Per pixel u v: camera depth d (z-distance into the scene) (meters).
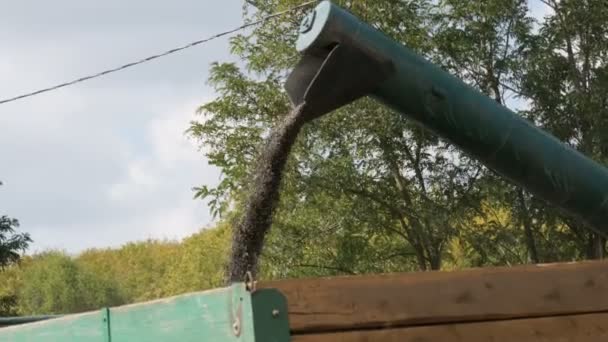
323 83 4.23
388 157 12.99
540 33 12.84
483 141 4.25
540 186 4.32
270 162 5.27
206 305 2.72
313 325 2.50
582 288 2.80
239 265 5.27
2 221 18.81
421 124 4.42
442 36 12.73
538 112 12.70
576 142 12.57
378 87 4.23
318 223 13.10
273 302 2.46
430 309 2.63
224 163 12.45
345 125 12.75
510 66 12.66
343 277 2.56
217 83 12.95
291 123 4.96
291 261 12.93
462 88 4.23
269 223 5.39
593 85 12.37
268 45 12.88
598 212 4.33
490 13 12.62
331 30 4.12
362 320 2.55
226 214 12.39
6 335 4.26
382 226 13.25
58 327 3.80
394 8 12.62
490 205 12.98
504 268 2.74
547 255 12.67
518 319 2.72
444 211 12.79
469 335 2.66
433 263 13.18
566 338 2.75
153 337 3.06
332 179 12.72
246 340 2.46
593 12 12.44
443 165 13.02
